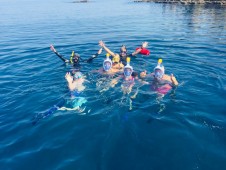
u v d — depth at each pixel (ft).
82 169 13.02
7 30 64.49
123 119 17.38
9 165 13.55
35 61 33.83
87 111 18.66
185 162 13.37
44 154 14.32
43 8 140.36
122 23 69.87
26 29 65.05
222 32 52.39
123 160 13.56
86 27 64.54
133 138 15.35
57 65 31.27
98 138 15.47
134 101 20.02
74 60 30.66
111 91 21.89
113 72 26.73
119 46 42.04
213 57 33.68
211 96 21.26
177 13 91.81
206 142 14.99
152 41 44.86
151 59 33.04
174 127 16.47
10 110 19.89
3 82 25.99
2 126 17.53
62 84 24.61
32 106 20.34
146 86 22.82
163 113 18.26
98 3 168.35
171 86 23.07
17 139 15.90
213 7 107.65
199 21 69.72
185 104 19.69
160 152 14.11
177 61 31.86
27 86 24.63
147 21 72.84
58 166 13.29
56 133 16.25
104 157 13.84
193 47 39.60
